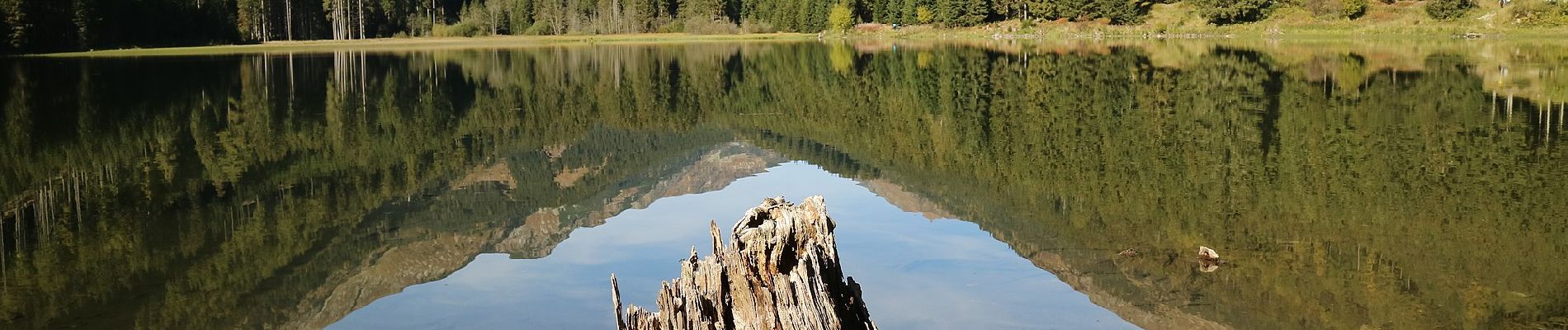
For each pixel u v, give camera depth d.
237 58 59.16
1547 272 10.34
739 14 117.31
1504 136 18.81
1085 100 26.59
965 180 16.47
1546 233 11.74
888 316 9.80
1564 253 10.93
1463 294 9.88
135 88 34.66
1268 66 39.16
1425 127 20.23
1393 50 52.22
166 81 38.19
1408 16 77.25
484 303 10.28
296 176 17.30
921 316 9.78
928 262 11.59
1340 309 9.64
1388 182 14.77
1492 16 73.50
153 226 13.73
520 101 30.84
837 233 13.09
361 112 27.25
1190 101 25.92
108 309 10.32
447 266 11.77
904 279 10.96
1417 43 60.34
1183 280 10.65
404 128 23.88
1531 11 70.06
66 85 36.03
